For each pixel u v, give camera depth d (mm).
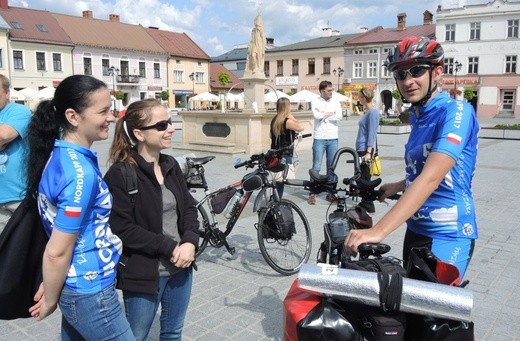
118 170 2258
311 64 59188
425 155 2014
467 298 1573
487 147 16703
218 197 4641
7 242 1847
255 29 14672
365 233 1757
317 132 7633
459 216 1998
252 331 3436
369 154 6984
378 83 53500
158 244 2242
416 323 1729
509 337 3299
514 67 46438
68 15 50031
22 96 32938
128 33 53938
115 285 2264
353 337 1702
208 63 60969
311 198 7441
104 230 1940
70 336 2064
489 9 46219
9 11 45031
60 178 1770
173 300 2521
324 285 1716
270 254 5027
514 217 6691
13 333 3439
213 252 5207
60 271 1773
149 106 2336
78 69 47812
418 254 1896
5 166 3967
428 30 52125
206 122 14695
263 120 13930
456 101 1970
